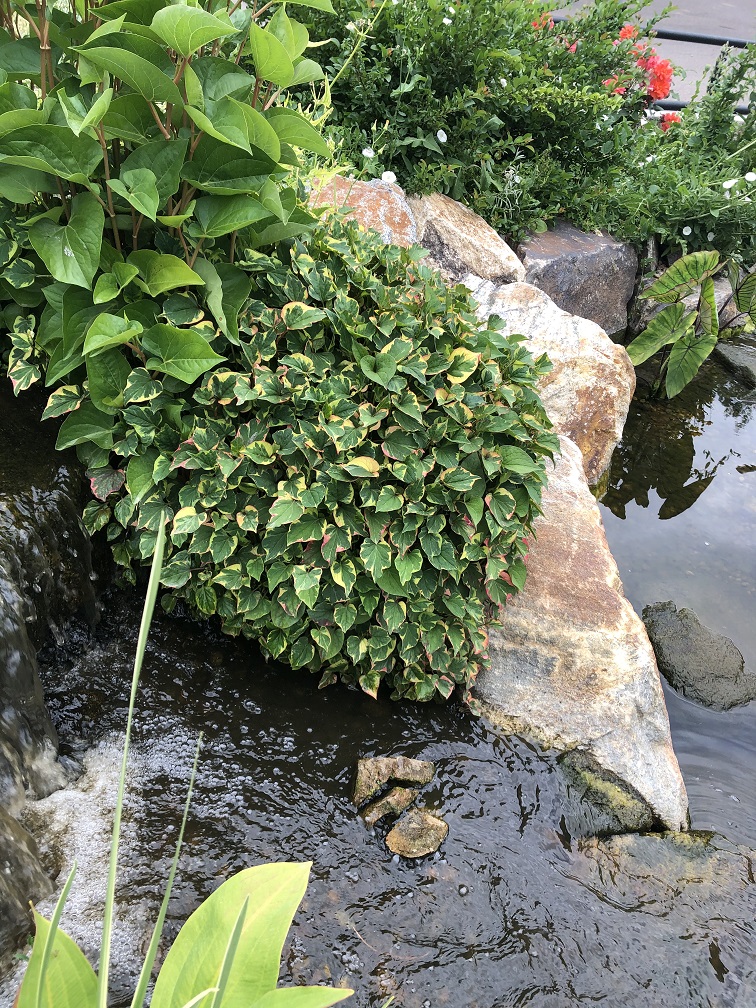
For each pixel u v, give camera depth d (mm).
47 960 787
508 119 5070
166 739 2383
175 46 1757
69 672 2453
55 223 2057
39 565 2260
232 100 1901
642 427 5000
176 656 2613
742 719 3133
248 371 2318
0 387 2604
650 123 6383
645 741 2693
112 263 2145
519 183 4926
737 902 2322
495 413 2434
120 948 1849
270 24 2207
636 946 2162
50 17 2168
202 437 2197
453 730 2637
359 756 2494
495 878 2264
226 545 2271
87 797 2168
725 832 2617
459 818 2406
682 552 4008
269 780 2355
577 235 5438
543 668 2729
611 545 3992
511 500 2396
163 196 2008
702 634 3404
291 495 2205
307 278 2377
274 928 938
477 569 2572
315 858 2193
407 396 2295
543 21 5609
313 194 3635
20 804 2021
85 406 2232
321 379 2307
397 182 4621
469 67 4547
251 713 2520
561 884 2293
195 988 920
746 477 4656
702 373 5664
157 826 2152
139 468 2227
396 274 2652
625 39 5863
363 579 2396
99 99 1724
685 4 11547
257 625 2455
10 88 1979
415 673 2562
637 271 5781
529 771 2561
